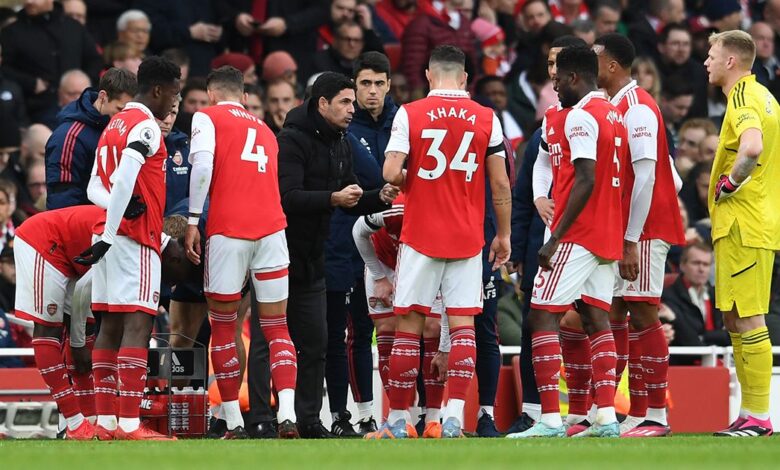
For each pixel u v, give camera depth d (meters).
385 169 26.22
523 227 31.30
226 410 27.36
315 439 25.36
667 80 52.44
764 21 60.41
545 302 26.64
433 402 28.81
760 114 28.73
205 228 29.08
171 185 31.97
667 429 29.11
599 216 26.58
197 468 15.46
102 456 17.80
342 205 27.44
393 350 26.45
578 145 26.11
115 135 25.75
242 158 27.11
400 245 26.55
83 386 28.52
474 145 26.56
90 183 26.08
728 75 29.25
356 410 33.97
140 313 25.81
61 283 27.16
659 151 28.77
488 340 30.62
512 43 52.94
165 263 27.98
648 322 29.05
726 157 29.22
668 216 28.80
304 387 28.89
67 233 27.11
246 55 47.66
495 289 30.72
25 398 31.56
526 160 31.22
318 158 28.67
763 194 29.05
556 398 26.77
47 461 16.70
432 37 49.62
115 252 25.64
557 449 19.67
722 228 29.19
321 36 49.44
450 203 26.34
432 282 26.42
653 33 54.53
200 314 31.00
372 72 31.33
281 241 27.33
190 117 37.47
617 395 34.38
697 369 36.38
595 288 26.88
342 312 30.72
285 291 27.39
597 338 26.98
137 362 25.72
